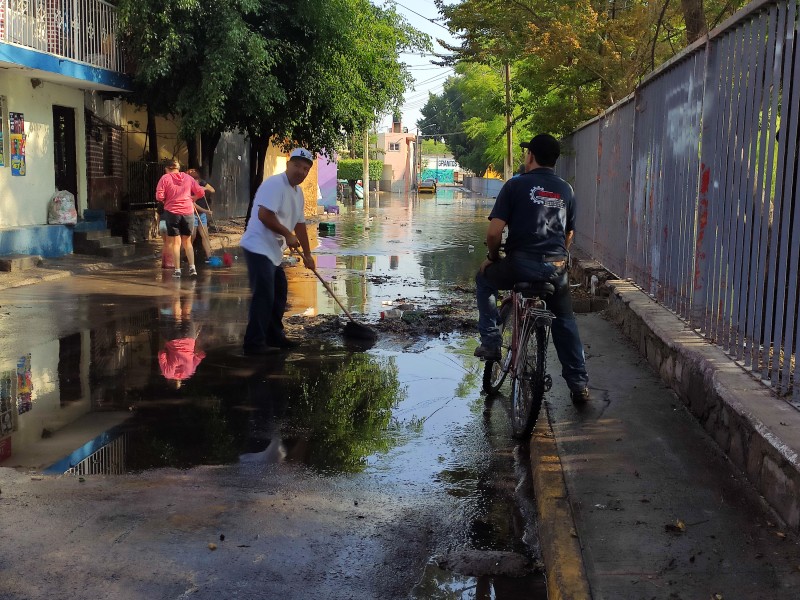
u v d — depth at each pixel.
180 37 16.48
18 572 3.58
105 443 5.44
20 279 12.68
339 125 21.61
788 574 3.41
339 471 5.02
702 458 4.82
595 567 3.48
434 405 6.50
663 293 7.28
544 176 5.92
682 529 3.84
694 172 6.30
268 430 5.78
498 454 5.38
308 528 4.14
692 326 6.25
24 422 5.86
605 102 15.20
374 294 12.23
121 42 17.59
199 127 17.61
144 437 5.58
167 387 6.84
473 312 10.67
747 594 3.25
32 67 13.88
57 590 3.44
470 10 16.41
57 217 15.72
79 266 14.41
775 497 4.04
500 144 53.00
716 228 5.70
